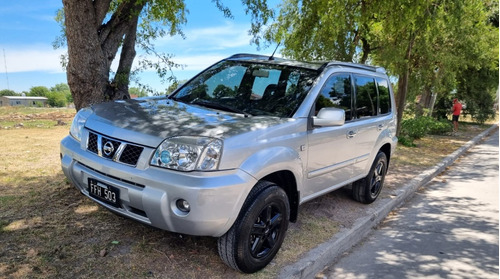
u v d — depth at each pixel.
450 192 7.12
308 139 3.72
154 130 3.01
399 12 7.38
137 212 3.01
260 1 6.38
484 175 8.78
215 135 2.92
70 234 3.61
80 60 4.71
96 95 4.88
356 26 9.47
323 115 3.69
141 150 2.94
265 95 4.05
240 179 2.91
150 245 3.52
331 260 3.96
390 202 5.76
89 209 4.21
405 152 11.05
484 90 22.27
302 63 4.43
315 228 4.41
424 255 4.23
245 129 3.12
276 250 3.47
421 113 19.33
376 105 5.32
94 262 3.16
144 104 3.85
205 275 3.15
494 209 6.07
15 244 3.34
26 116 17.22
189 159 2.80
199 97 4.27
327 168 4.18
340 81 4.47
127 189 2.92
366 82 5.12
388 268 3.87
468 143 14.01
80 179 3.33
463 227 5.18
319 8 7.41
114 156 3.04
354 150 4.68
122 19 5.17
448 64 12.86
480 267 4.00
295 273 3.33
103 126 3.24
